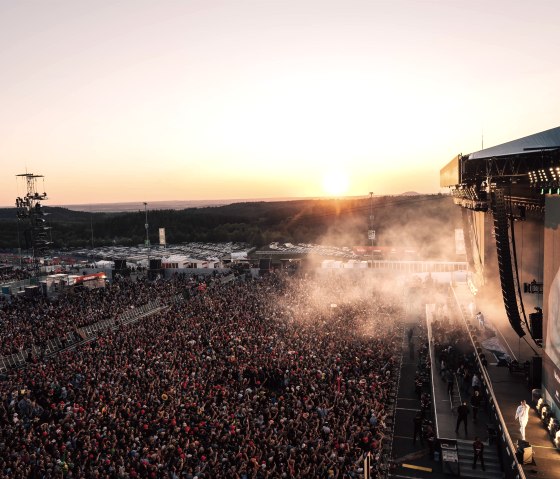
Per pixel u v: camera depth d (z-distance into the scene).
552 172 17.64
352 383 25.92
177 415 22.47
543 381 20.78
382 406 24.09
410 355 35.16
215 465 17.97
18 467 17.52
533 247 24.67
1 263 96.38
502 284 22.70
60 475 17.17
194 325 38.12
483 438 21.50
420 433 23.28
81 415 22.28
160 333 36.03
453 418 23.27
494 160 22.94
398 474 20.42
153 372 27.67
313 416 22.47
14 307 47.12
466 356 27.61
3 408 23.41
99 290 57.09
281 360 29.58
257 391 26.12
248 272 69.88
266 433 20.56
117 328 40.66
